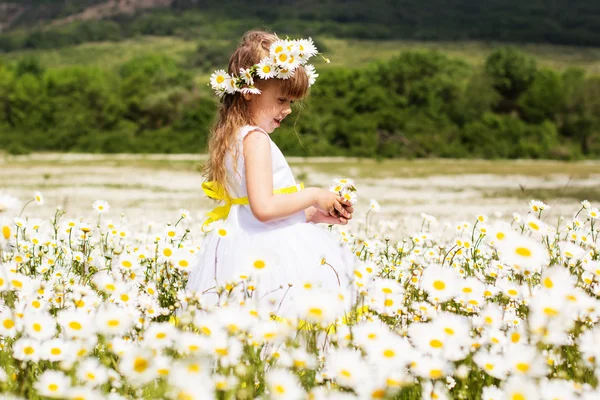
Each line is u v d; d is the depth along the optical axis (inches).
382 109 2116.1
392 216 475.5
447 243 191.0
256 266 99.3
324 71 2509.8
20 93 2377.0
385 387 67.6
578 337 86.0
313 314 77.6
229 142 121.9
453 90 2625.5
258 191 116.6
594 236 152.9
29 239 148.4
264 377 74.6
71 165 1418.6
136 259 126.1
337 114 2078.0
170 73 2763.3
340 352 70.5
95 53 6963.6
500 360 74.9
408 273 135.6
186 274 125.6
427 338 75.6
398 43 7721.5
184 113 2214.6
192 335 74.4
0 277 88.0
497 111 2910.9
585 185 992.9
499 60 3093.0
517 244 74.7
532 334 78.4
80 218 168.4
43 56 6899.6
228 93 125.3
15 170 1242.0
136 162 1539.1
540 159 2089.1
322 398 66.1
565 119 2564.0
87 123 2213.3
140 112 2517.2
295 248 117.0
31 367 80.2
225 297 101.0
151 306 100.2
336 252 122.4
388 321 100.6
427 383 72.4
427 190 875.4
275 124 126.1
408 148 1969.7
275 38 128.5
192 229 265.4
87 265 135.3
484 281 127.3
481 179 1145.4
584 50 7298.2
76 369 73.9
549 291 80.4
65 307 101.3
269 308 99.4
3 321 81.0
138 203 619.8
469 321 95.5
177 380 64.7
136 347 79.5
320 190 122.7
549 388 66.8
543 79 2861.7
